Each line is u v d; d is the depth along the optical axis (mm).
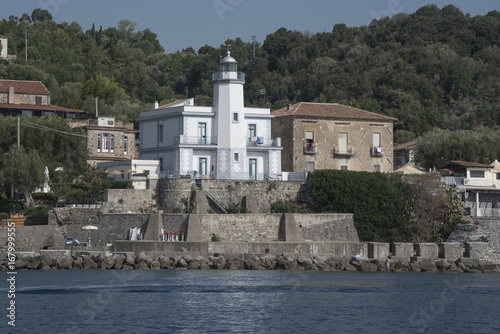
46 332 152125
